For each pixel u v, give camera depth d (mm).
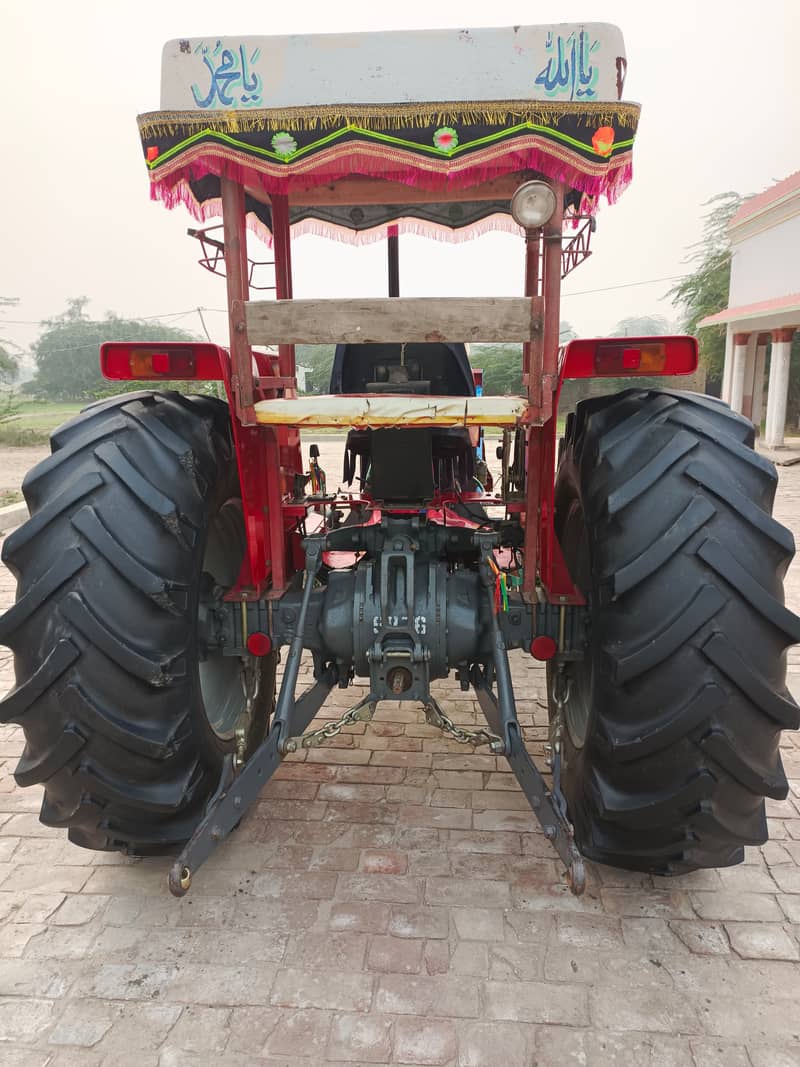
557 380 2398
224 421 2717
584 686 2943
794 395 26844
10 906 2500
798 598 5996
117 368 2434
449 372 3930
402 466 2963
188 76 2148
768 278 17656
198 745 2422
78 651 2092
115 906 2496
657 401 2406
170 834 2412
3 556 2178
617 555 2123
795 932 2367
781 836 2859
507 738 2383
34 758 2219
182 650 2252
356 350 3910
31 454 20828
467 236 4410
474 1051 1944
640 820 2201
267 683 3420
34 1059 1937
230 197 2297
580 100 2092
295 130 2098
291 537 3303
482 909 2463
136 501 2186
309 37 2113
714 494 2074
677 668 2027
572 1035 1994
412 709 3957
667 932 2363
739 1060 1927
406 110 2061
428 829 2900
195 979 2184
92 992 2143
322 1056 1937
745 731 2055
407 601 2650
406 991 2135
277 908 2475
